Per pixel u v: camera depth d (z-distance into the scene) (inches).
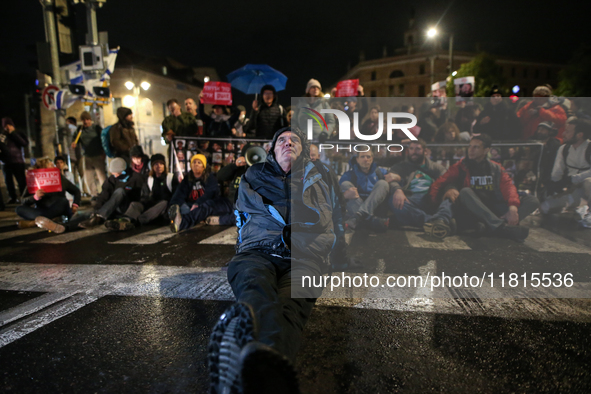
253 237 75.5
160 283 107.8
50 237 185.6
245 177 81.0
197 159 210.1
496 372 60.6
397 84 2224.4
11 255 148.4
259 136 261.0
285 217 75.7
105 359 66.5
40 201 215.6
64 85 406.9
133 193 228.5
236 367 43.8
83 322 82.0
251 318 44.8
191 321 81.7
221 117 288.8
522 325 77.0
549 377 59.2
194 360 65.6
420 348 68.4
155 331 77.2
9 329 79.1
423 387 56.9
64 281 112.0
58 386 58.5
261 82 320.8
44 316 85.7
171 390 57.0
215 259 135.4
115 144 293.6
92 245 164.2
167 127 272.1
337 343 70.5
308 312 61.9
